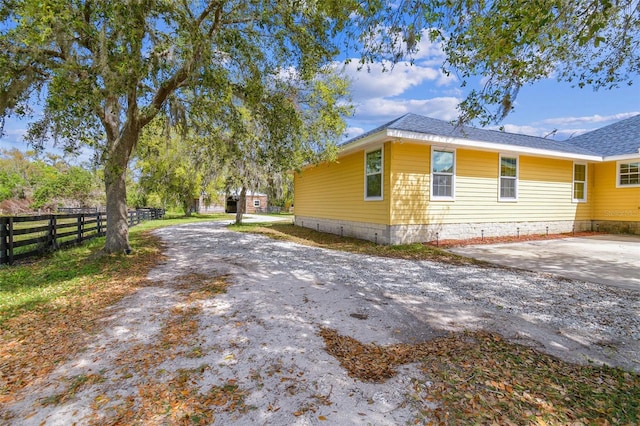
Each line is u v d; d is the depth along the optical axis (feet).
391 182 30.04
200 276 18.66
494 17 12.94
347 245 31.83
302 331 10.92
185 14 18.44
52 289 16.30
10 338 10.71
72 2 16.19
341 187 40.04
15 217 23.26
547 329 11.14
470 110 16.39
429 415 6.70
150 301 14.19
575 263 22.34
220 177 61.62
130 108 22.30
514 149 34.09
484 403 7.04
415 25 14.61
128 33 15.47
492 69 14.85
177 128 26.91
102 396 7.47
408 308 13.28
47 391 7.74
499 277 18.44
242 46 20.65
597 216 43.24
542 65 16.34
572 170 41.47
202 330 11.00
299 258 24.58
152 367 8.68
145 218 70.44
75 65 15.99
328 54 21.09
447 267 21.20
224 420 6.59
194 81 19.15
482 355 9.20
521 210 37.42
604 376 8.18
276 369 8.52
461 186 33.53
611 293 15.29
